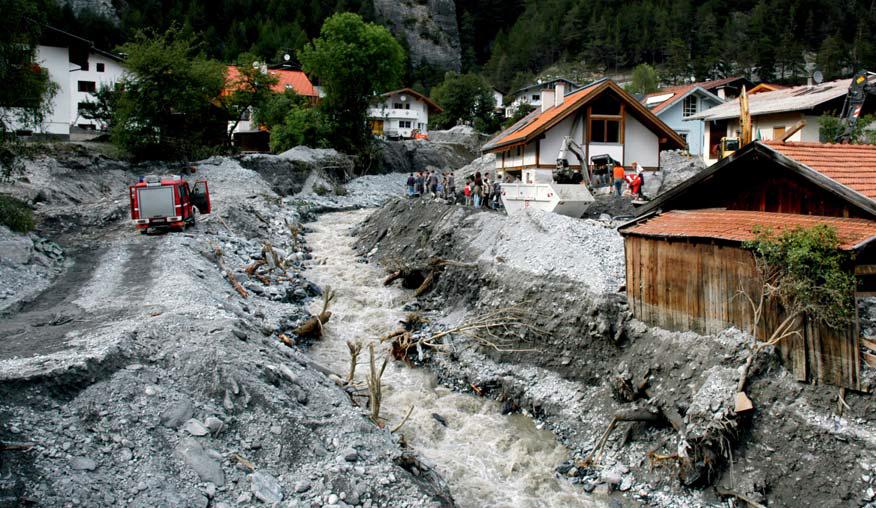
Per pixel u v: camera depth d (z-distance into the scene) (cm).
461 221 2991
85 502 1102
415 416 1845
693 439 1464
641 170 3453
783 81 11550
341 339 2377
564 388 1912
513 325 2161
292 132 5853
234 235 3328
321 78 6347
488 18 16675
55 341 1586
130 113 4453
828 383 1378
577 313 2009
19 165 2920
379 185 5822
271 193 4519
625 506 1488
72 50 4644
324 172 5369
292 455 1361
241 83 5709
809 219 1548
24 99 2631
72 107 6328
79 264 2586
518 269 2383
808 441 1352
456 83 9819
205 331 1720
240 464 1306
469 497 1512
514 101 10906
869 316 1555
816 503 1285
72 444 1207
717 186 1894
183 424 1352
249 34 11975
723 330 1612
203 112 5131
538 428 1830
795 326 1437
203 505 1191
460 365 2173
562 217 2606
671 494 1484
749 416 1444
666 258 1792
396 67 6425
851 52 11281
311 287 2802
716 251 1630
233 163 4806
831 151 1689
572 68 13988
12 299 2055
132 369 1458
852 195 1435
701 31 13650
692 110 5347
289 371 1645
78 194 3688
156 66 4438
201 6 11794
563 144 3353
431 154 7175
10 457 1121
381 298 2762
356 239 3644
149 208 3008
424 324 2470
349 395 1817
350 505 1259
